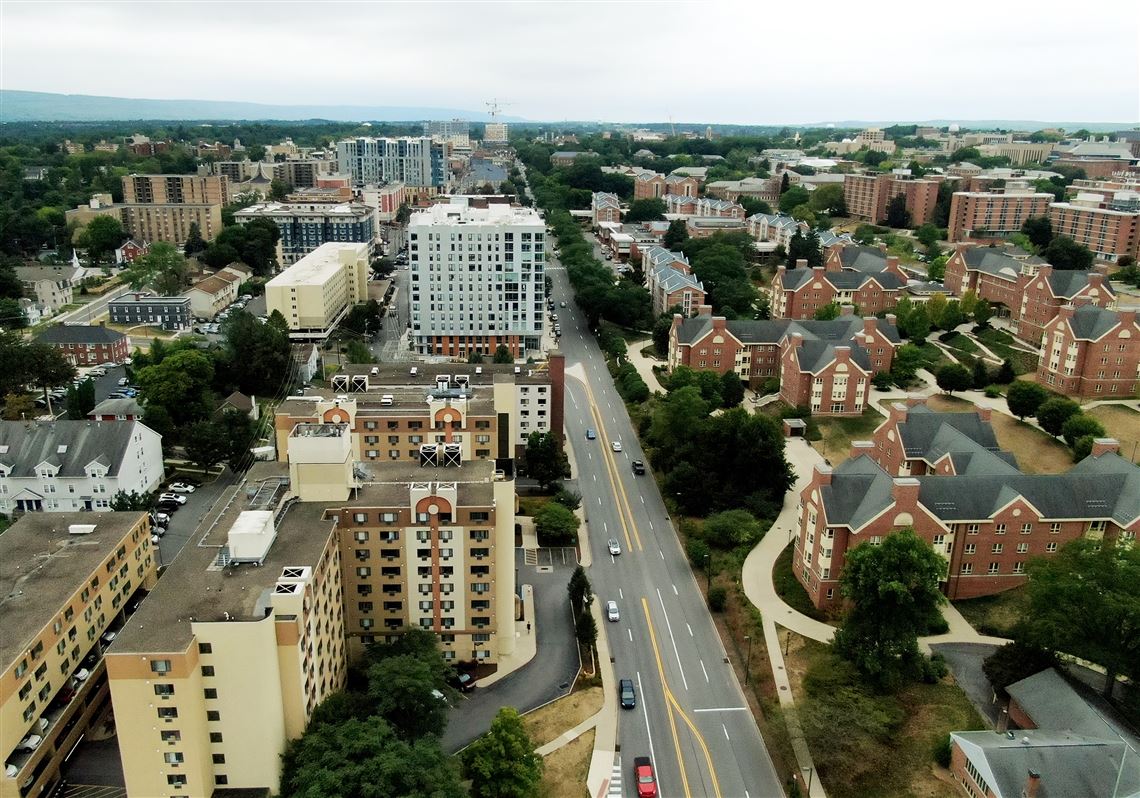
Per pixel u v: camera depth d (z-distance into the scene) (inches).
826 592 4724.4
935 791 3469.5
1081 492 4837.6
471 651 4384.8
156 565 5064.0
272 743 3321.9
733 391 7613.2
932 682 4087.1
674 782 3656.5
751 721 4035.4
